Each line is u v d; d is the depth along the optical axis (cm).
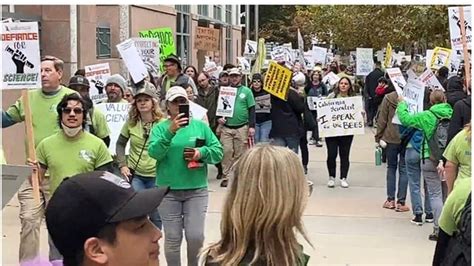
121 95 881
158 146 579
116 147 695
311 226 860
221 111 1097
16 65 588
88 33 1384
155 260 200
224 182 1100
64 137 567
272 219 280
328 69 2683
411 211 939
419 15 1731
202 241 592
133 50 1050
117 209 191
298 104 1109
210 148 590
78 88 773
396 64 2480
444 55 1394
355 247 771
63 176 562
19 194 559
